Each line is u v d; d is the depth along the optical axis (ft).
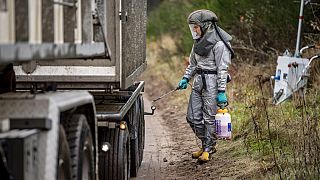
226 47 46.09
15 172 21.52
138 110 46.03
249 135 50.78
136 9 44.52
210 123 47.06
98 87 38.11
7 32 20.03
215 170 45.03
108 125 34.45
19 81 37.55
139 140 47.16
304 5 67.41
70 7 26.50
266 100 57.62
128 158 39.06
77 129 26.25
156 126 69.51
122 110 35.65
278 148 44.70
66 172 24.88
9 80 29.55
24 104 23.25
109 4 37.19
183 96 85.15
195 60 47.73
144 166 48.73
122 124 37.01
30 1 21.79
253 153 46.19
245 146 48.16
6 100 23.36
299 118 49.42
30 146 22.06
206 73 46.52
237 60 80.07
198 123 47.65
